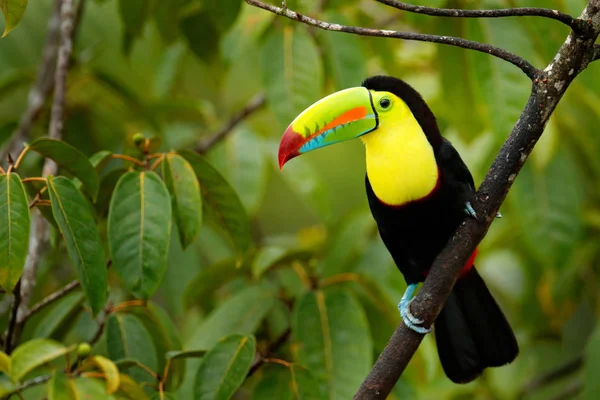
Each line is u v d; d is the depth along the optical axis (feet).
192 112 40.47
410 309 22.66
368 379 22.70
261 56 33.17
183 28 39.19
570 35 20.79
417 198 25.36
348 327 29.35
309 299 29.94
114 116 39.86
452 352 27.40
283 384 29.81
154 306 29.12
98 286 23.65
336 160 52.08
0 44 41.63
